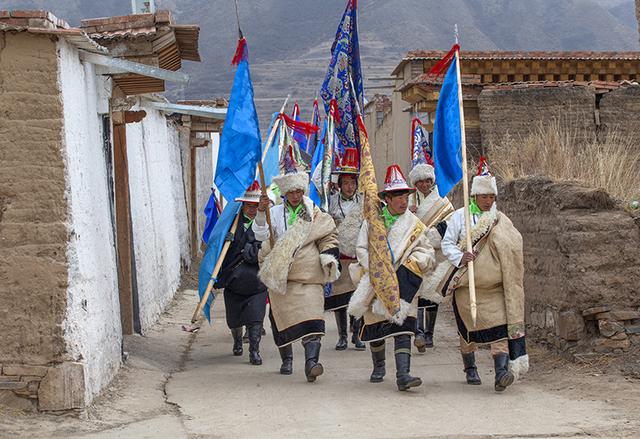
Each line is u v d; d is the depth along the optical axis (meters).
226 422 7.31
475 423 6.94
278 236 9.21
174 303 16.22
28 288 7.36
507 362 8.20
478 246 8.23
